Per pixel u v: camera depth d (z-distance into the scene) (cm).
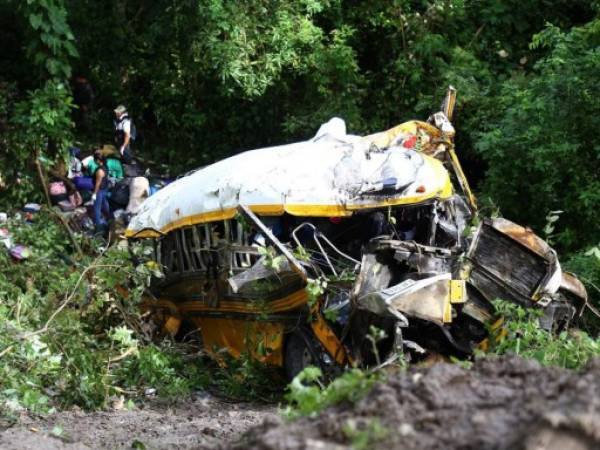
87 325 1088
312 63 1772
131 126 1886
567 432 329
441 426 375
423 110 1822
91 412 870
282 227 974
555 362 757
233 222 1034
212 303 1092
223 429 771
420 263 853
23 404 833
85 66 2064
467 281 859
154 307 1253
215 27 1759
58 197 1762
